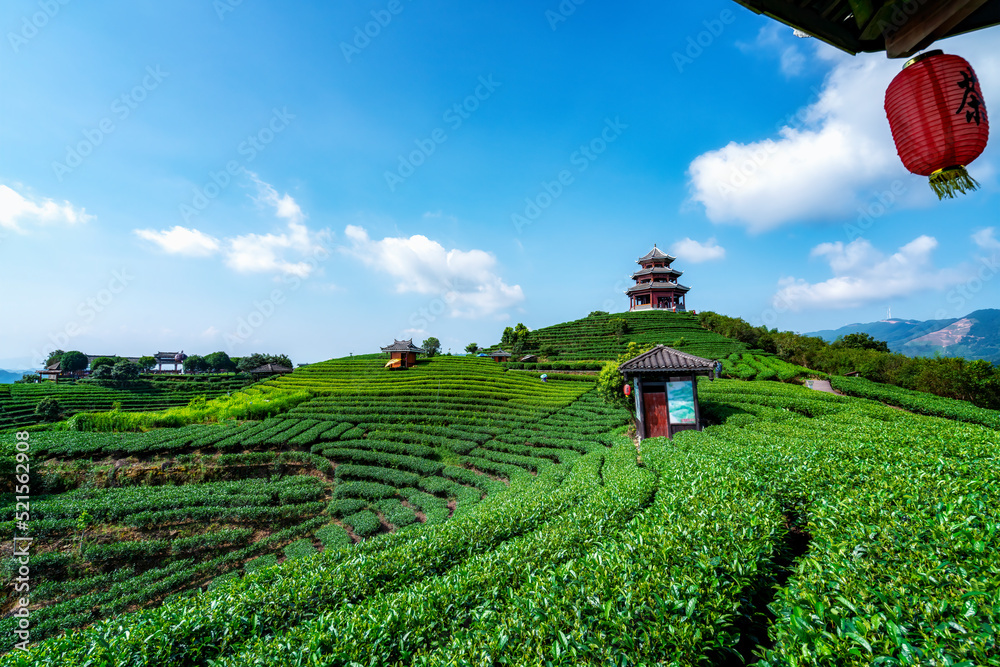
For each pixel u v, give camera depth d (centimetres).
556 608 462
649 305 7894
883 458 953
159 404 5616
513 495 1529
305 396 4156
